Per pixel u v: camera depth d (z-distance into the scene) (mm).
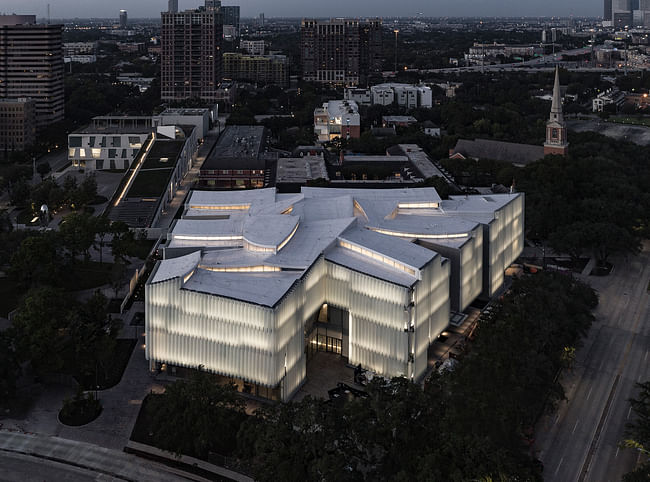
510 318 189750
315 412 149500
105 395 188125
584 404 188375
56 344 190125
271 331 175250
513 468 138500
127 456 163875
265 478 143000
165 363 193750
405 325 188625
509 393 160250
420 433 150500
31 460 161500
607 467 162250
